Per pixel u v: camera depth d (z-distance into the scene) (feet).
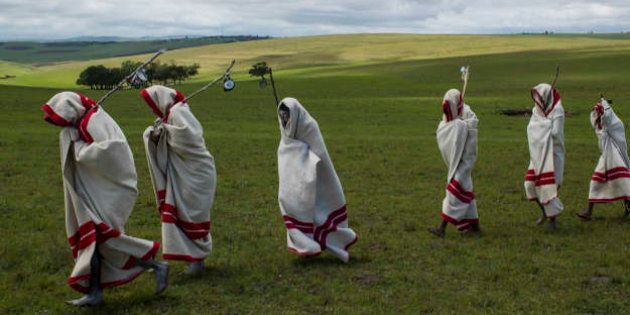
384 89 258.16
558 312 30.09
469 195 44.16
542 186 45.62
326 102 188.85
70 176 29.76
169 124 34.06
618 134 49.73
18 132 106.73
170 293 32.50
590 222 48.98
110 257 30.04
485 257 39.04
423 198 58.23
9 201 54.08
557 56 410.31
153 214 50.57
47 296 32.14
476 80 294.25
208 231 35.01
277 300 31.81
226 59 623.36
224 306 31.01
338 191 38.01
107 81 392.27
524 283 34.06
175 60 631.97
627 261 37.58
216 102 191.72
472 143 43.91
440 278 35.06
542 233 45.19
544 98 46.01
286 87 278.67
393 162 79.82
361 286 33.76
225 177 68.39
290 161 37.37
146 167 74.43
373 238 43.55
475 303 31.24
